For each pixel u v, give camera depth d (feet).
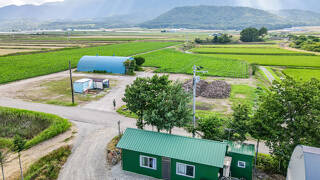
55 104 166.71
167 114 91.30
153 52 454.81
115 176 86.99
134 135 89.25
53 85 216.33
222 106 162.71
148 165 84.89
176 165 80.07
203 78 248.11
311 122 79.77
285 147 81.76
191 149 80.64
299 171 61.21
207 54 456.86
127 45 586.45
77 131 124.77
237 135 89.76
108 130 125.80
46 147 108.37
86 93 194.39
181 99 98.37
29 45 568.00
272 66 328.70
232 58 397.19
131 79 242.99
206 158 76.79
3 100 173.47
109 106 163.94
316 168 56.59
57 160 96.84
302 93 81.97
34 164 93.25
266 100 87.97
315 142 80.12
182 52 478.59
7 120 135.95
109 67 271.49
